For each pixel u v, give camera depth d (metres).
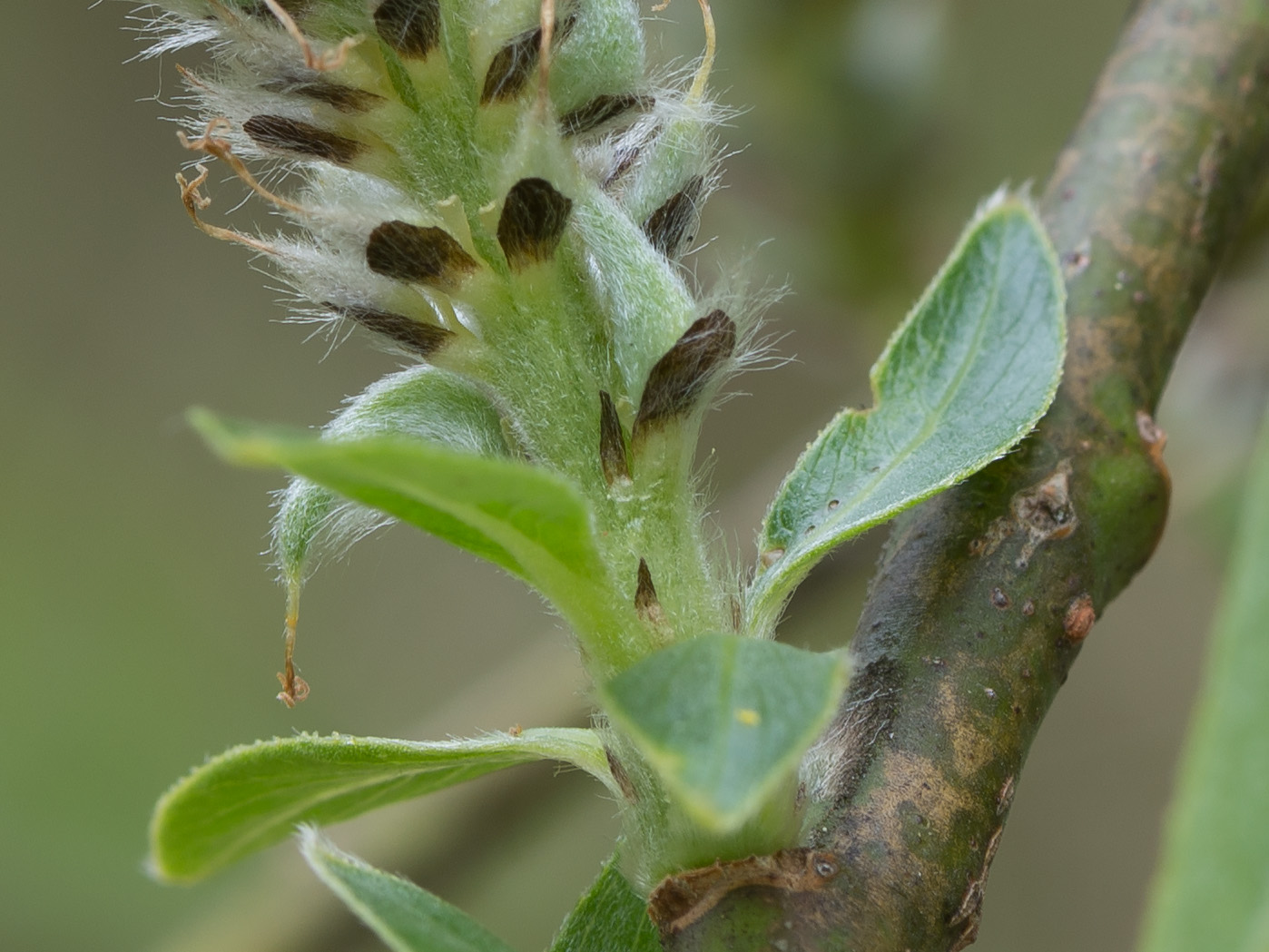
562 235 0.13
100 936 0.29
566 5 0.13
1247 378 0.19
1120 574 0.14
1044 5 0.25
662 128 0.13
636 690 0.12
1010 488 0.14
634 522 0.13
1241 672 0.12
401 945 0.13
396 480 0.12
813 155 0.18
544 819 0.19
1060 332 0.14
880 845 0.13
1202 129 0.15
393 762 0.13
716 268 0.14
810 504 0.14
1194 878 0.12
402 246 0.13
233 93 0.13
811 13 0.18
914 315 0.14
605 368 0.13
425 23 0.13
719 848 0.13
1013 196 0.14
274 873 0.20
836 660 0.12
